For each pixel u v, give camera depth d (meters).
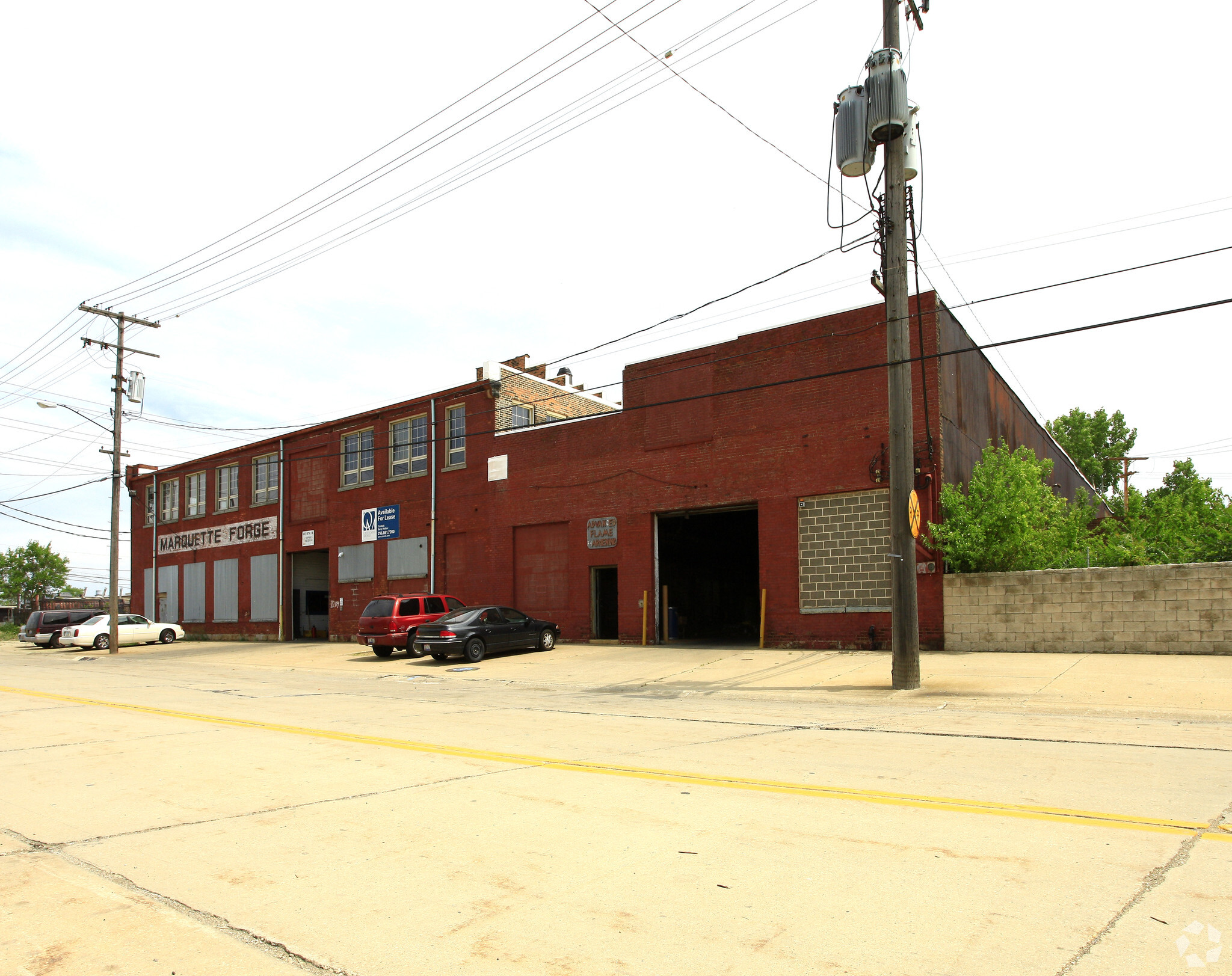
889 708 12.67
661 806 6.54
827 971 3.71
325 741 10.02
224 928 4.38
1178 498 24.55
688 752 8.96
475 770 8.09
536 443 27.70
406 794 7.12
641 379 24.94
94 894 4.91
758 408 22.41
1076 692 13.02
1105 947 3.85
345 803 6.88
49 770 8.62
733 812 6.31
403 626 25.08
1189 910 4.25
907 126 14.80
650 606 24.45
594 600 25.92
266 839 5.93
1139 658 15.90
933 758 8.31
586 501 26.14
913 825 5.86
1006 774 7.50
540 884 4.88
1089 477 55.12
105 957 4.06
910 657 14.30
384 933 4.26
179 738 10.47
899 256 14.75
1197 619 16.09
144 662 28.58
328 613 35.53
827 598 20.88
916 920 4.21
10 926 4.45
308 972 3.86
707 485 23.22
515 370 31.05
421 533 31.27
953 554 18.70
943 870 4.92
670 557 28.25
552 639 24.69
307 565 37.72
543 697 15.59
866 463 20.42
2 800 7.35
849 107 14.93
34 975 3.87
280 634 37.06
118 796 7.38
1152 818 5.93
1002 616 18.14
